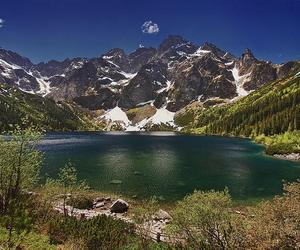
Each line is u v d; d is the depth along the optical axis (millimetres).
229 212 30125
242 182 78688
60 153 129500
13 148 39156
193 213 29109
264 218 26656
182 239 34500
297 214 25656
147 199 63625
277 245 24719
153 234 39812
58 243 30938
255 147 162375
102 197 63250
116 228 37094
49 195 47000
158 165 101250
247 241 26078
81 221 38156
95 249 31797
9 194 36594
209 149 151875
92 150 142750
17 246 26859
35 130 41469
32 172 41594
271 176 85875
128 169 93500
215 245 27938
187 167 98500
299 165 104125
